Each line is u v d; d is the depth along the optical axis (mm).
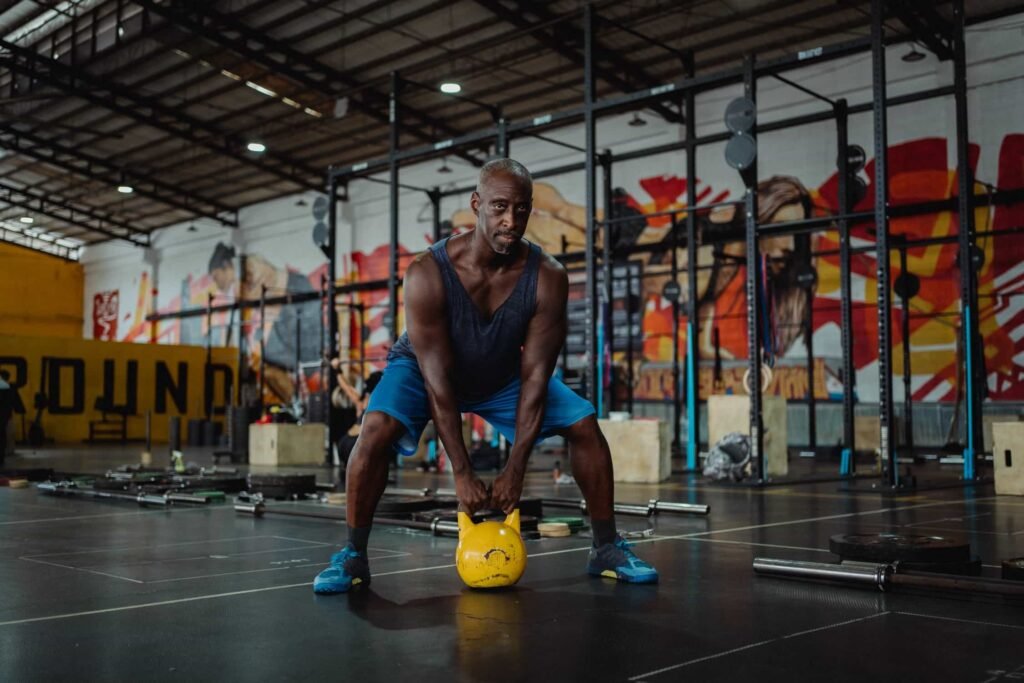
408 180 19906
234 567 3096
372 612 2287
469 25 13922
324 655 1846
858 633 2012
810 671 1693
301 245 22219
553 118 9188
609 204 12211
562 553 3385
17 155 21875
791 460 11523
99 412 19984
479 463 10086
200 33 14492
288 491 5906
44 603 2439
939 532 4070
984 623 2105
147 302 26656
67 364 19594
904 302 12047
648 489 7000
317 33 14602
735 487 7203
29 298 27547
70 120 19375
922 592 2463
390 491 5906
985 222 12297
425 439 10992
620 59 14164
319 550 3533
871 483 7238
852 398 8883
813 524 4430
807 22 12828
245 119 18453
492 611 2289
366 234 20703
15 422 18766
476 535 2596
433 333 2494
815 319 13961
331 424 11125
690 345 9242
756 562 2836
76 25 16547
